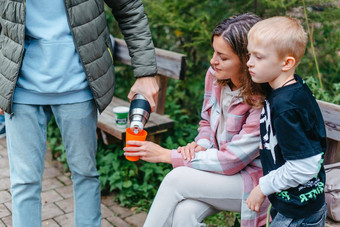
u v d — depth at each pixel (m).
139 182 3.36
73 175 2.26
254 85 1.88
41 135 2.14
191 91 4.46
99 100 2.11
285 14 3.73
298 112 1.61
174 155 2.06
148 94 2.18
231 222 2.92
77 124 2.11
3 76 2.00
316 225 1.77
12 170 2.15
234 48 1.83
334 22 3.66
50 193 3.25
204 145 2.20
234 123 2.01
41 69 1.99
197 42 3.94
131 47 2.23
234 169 1.97
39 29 1.95
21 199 2.12
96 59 2.05
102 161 3.38
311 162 1.62
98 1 2.04
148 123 3.25
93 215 2.31
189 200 2.01
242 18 1.87
